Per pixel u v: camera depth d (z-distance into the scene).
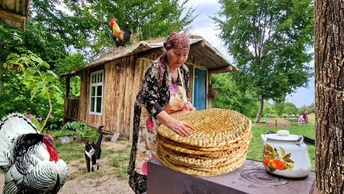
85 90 7.87
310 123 11.66
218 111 1.17
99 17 12.09
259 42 13.36
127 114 5.78
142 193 1.40
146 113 1.59
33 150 2.07
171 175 0.89
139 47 4.61
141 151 1.59
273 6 12.88
